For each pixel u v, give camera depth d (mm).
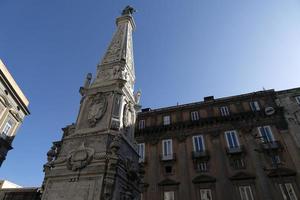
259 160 25375
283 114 28438
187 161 28078
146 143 31594
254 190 23578
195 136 30312
